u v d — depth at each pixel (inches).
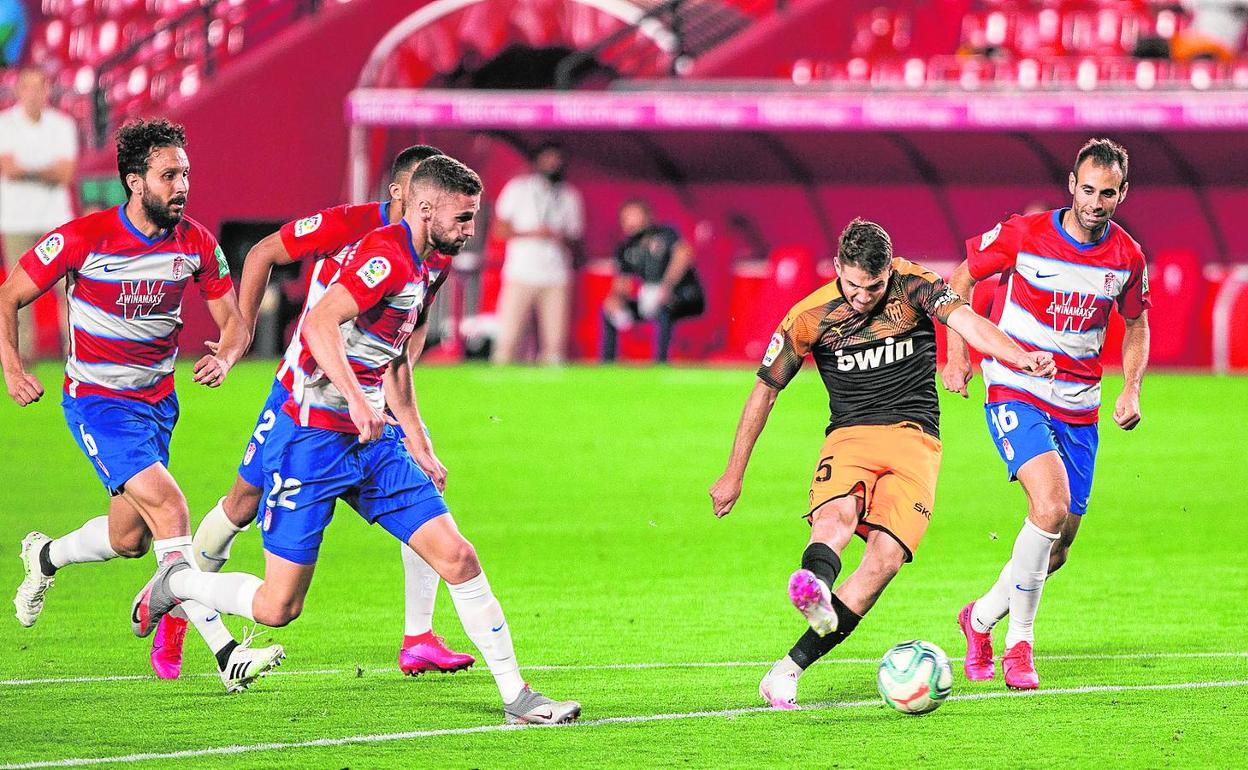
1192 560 1353.3
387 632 1077.8
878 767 744.3
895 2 3590.1
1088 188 925.8
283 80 3412.9
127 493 921.5
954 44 3636.8
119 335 933.2
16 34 4028.1
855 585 848.9
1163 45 3336.6
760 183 3432.6
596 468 1903.3
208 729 812.0
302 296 3139.8
